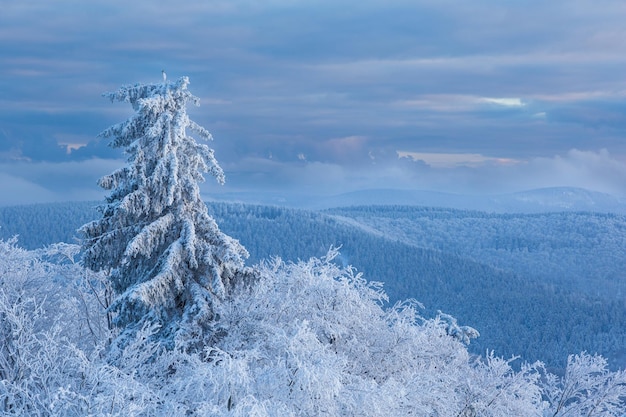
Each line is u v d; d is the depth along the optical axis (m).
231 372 11.51
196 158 16.17
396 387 12.54
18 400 12.84
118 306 15.56
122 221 15.93
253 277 16.59
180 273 15.85
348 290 16.81
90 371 12.01
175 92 16.11
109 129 16.33
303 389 11.56
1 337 14.65
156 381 13.39
